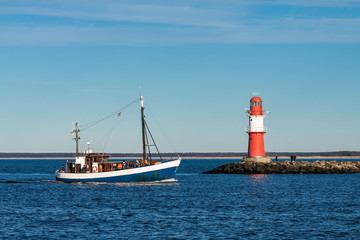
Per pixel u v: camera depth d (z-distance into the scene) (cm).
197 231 4947
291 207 6525
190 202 7000
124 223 5344
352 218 5638
